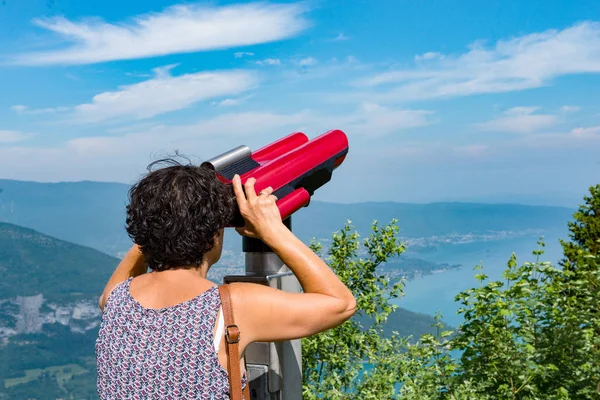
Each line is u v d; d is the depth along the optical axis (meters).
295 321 1.17
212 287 1.20
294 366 1.64
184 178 1.21
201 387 1.11
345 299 1.21
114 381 1.14
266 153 1.60
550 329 3.48
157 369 1.12
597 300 3.45
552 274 3.56
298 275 1.23
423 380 3.72
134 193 1.23
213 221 1.22
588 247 12.66
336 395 3.88
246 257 1.64
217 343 1.13
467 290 3.55
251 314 1.17
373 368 4.06
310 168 1.55
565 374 3.42
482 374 3.49
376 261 4.75
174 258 1.21
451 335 3.67
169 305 1.17
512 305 3.42
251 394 1.56
